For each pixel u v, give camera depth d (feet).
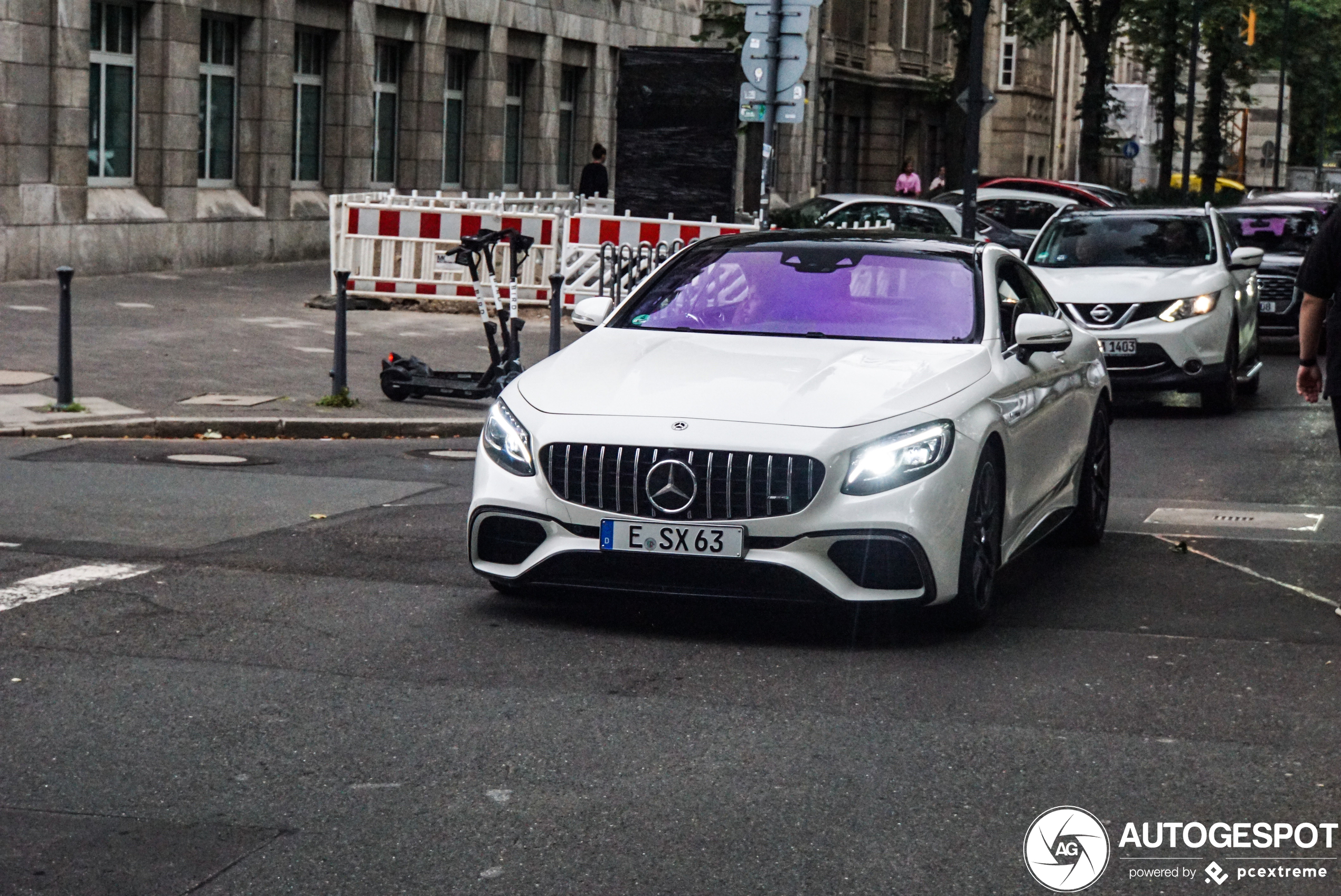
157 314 64.44
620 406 22.77
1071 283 51.06
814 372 23.49
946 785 17.26
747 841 15.65
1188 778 17.56
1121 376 50.08
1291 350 74.49
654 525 22.04
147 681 20.44
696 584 22.24
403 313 69.82
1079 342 30.30
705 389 22.99
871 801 16.72
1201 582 27.32
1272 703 20.26
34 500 31.81
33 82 72.90
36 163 73.56
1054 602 25.71
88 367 49.85
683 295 26.91
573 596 25.29
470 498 33.88
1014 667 21.76
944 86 124.57
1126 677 21.38
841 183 182.19
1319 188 282.97
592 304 27.68
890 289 26.43
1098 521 30.60
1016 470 24.99
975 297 26.27
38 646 21.85
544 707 19.69
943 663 21.97
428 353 57.72
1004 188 98.27
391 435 43.86
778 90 55.98
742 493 21.90
